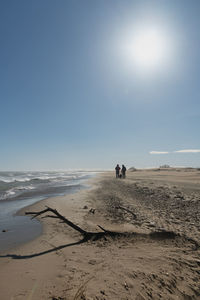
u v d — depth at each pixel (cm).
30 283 275
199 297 256
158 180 2503
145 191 1469
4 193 1574
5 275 303
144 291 255
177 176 3275
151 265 326
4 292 253
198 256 367
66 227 605
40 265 339
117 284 266
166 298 246
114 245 443
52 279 285
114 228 563
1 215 792
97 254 385
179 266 325
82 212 807
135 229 546
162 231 516
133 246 432
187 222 612
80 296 238
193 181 2195
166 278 287
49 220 695
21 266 337
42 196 1391
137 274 294
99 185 2275
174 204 941
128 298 238
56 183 2752
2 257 383
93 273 299
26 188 1991
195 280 290
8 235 538
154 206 912
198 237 466
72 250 413
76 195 1358
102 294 242
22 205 1016
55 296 240
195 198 1060
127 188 1756
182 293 259
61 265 335
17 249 430
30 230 586
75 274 298
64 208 890
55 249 425
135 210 825
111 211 824
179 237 475
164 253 382
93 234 511
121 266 321
